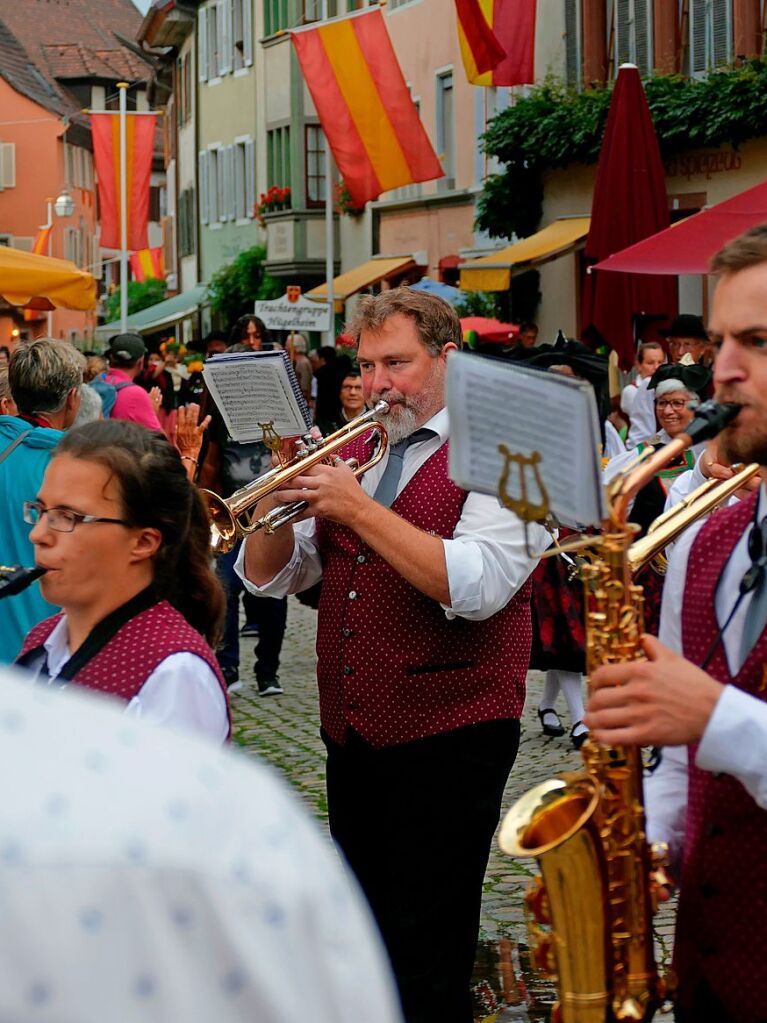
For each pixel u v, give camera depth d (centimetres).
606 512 225
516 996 476
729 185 1973
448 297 2495
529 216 2348
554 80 2284
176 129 4928
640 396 1137
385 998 123
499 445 233
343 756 393
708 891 247
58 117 5912
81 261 6488
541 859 240
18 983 111
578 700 805
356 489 369
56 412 530
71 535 281
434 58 2812
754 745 221
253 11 3934
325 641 394
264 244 3900
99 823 114
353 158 1872
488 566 366
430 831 380
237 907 115
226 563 941
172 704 272
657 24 2123
